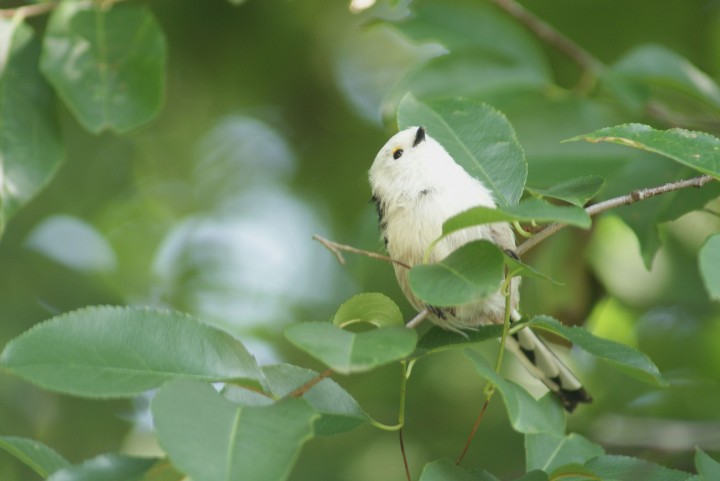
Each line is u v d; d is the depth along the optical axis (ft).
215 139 48.32
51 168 27.32
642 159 26.48
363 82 47.62
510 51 31.81
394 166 24.75
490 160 21.06
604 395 38.06
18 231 43.37
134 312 16.06
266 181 48.16
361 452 39.68
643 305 33.81
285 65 46.62
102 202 47.14
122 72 27.30
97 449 39.17
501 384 14.79
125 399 40.04
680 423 35.40
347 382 40.98
